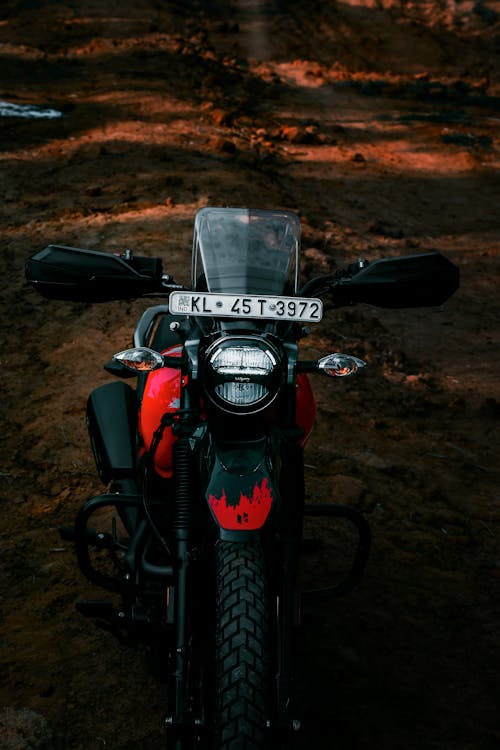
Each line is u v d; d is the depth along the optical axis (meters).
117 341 6.13
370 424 5.45
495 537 4.43
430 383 6.36
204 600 2.56
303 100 21.02
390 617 3.71
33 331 6.29
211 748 2.24
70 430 4.99
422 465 5.07
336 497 4.56
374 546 4.21
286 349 2.65
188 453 2.64
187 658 2.40
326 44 33.41
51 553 3.94
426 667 3.43
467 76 29.69
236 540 2.35
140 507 2.99
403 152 15.88
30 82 17.73
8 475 4.55
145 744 2.94
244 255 2.82
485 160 15.66
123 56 21.58
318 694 3.22
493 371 6.79
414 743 3.02
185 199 9.66
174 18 31.30
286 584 2.52
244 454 2.52
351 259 8.99
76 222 8.65
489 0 39.66
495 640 3.64
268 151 13.97
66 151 11.92
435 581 4.01
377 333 7.27
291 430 2.62
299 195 11.55
